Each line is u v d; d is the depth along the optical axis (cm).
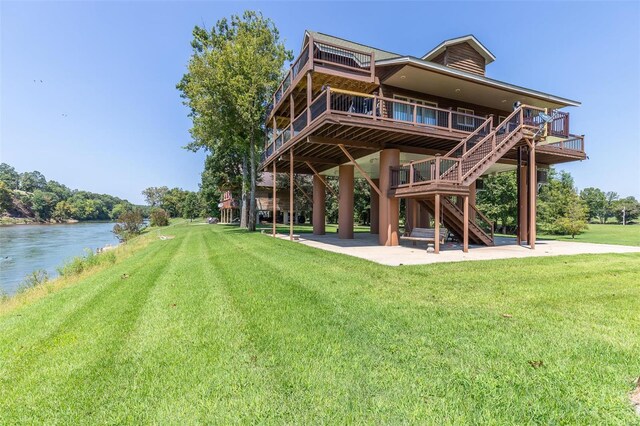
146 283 661
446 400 216
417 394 224
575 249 1105
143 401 230
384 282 571
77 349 334
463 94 1411
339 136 1148
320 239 1495
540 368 256
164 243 1753
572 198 2588
